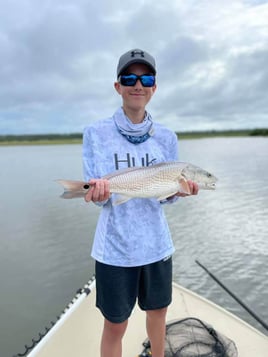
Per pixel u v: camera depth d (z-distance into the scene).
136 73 2.52
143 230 2.58
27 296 9.02
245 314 7.76
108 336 2.64
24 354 3.60
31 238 13.08
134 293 2.61
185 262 10.31
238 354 3.29
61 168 39.59
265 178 25.33
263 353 3.30
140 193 2.55
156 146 2.75
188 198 19.06
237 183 23.50
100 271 2.55
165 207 17.12
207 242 11.84
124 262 2.51
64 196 2.36
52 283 9.62
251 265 9.99
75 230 13.91
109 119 2.69
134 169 2.55
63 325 3.64
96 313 3.84
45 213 16.80
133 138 2.63
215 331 3.30
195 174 2.81
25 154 78.50
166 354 3.00
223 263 10.13
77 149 102.12
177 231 13.16
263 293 8.48
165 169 2.65
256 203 17.27
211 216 15.16
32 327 7.82
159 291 2.71
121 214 2.54
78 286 9.45
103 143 2.60
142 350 3.27
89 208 17.72
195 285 9.00
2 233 13.70
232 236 12.38
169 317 3.83
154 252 2.61
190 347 3.08
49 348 3.30
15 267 10.59
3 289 9.32
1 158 63.72
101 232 2.57
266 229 13.07
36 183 27.56
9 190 24.36
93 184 2.35
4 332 7.62
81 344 3.36
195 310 3.98
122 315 2.55
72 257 11.24
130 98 2.55
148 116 2.73
